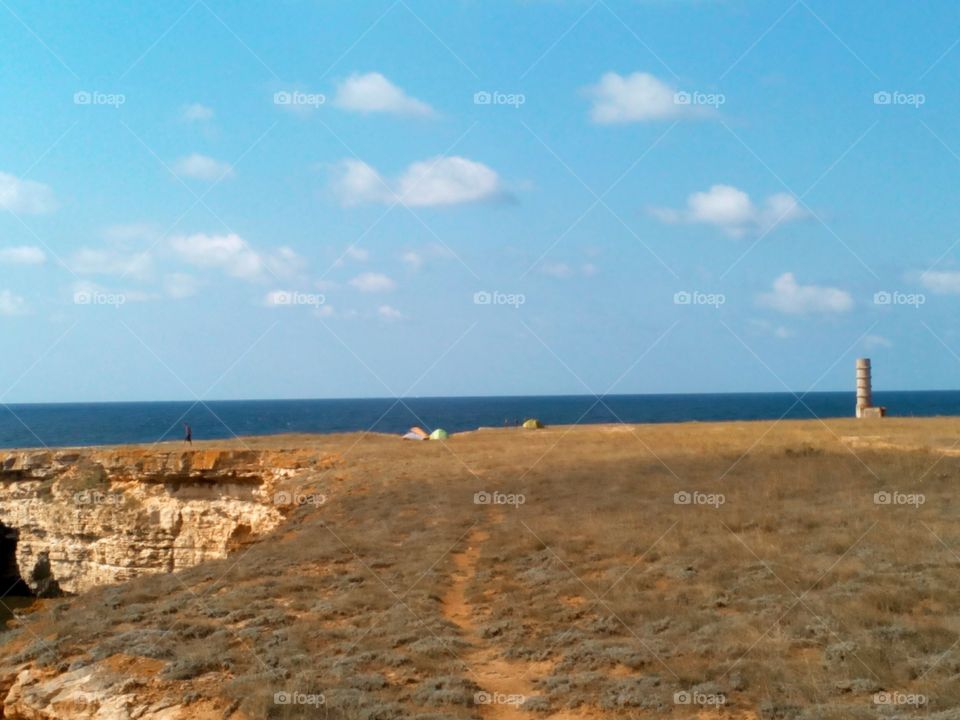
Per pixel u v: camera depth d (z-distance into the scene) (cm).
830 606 1691
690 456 3919
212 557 4306
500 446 4925
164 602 2141
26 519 4828
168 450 4819
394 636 1755
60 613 2141
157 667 1661
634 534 2434
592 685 1443
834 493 2838
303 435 6406
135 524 4497
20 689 1697
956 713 1212
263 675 1541
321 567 2419
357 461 4419
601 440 4969
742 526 2455
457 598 2105
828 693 1331
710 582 1950
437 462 4262
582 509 2909
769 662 1459
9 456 5009
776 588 1850
